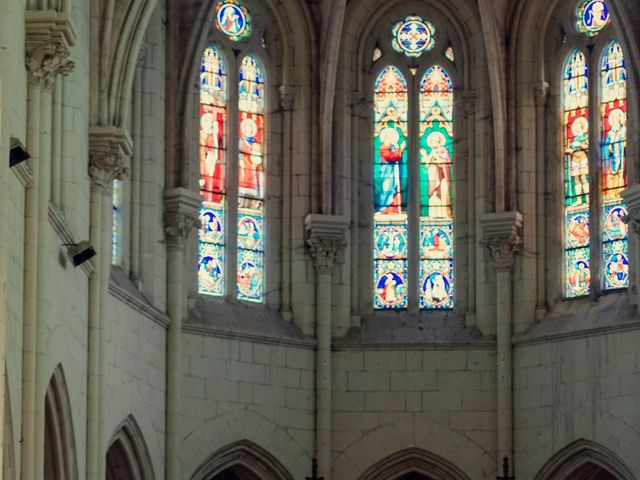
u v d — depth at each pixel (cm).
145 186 4306
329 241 4619
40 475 3262
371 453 4584
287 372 4553
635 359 4331
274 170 4678
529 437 4512
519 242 4606
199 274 4509
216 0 4453
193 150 4516
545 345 4512
